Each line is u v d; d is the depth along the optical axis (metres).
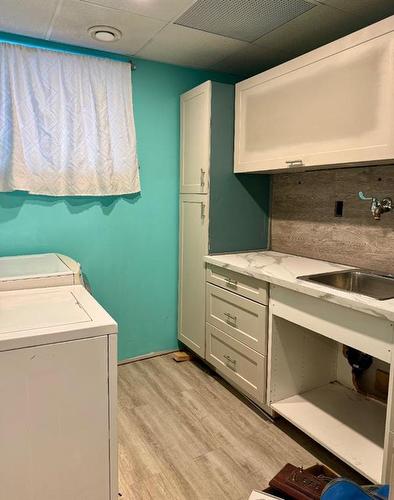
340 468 1.88
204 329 2.83
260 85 2.48
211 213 2.75
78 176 2.63
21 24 2.24
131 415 2.32
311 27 2.28
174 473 1.85
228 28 2.30
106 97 2.66
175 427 2.21
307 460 1.95
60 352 1.36
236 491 1.75
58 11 2.08
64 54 2.50
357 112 1.88
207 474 1.85
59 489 1.42
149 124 2.91
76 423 1.42
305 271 2.23
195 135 2.81
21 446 1.34
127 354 3.06
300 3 1.99
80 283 1.98
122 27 2.28
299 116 2.21
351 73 1.89
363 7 2.04
